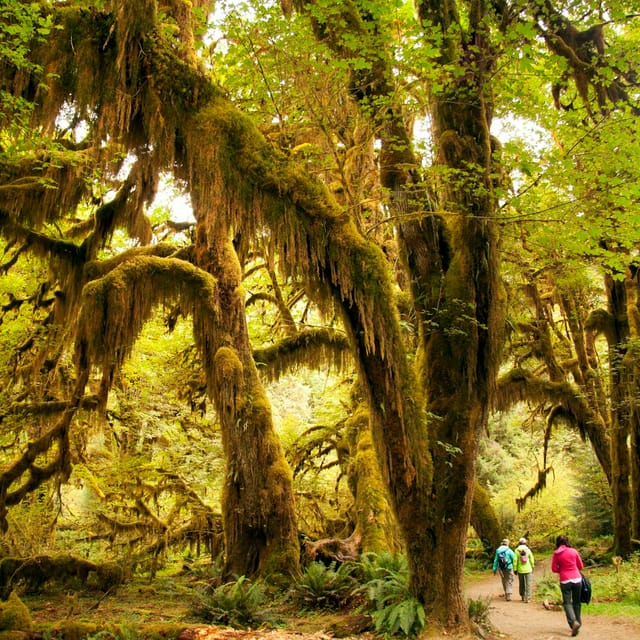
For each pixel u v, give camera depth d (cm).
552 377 2064
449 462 839
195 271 1245
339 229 769
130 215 1451
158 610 1180
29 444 1457
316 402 2703
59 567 1412
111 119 795
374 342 782
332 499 2114
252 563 1284
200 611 1056
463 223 884
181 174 818
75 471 1772
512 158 1015
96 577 1422
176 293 1230
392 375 810
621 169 920
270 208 738
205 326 1298
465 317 854
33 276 1806
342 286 770
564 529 2656
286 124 922
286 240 741
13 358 1678
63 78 806
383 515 1418
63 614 1134
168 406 1841
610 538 2320
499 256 920
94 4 795
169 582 1412
